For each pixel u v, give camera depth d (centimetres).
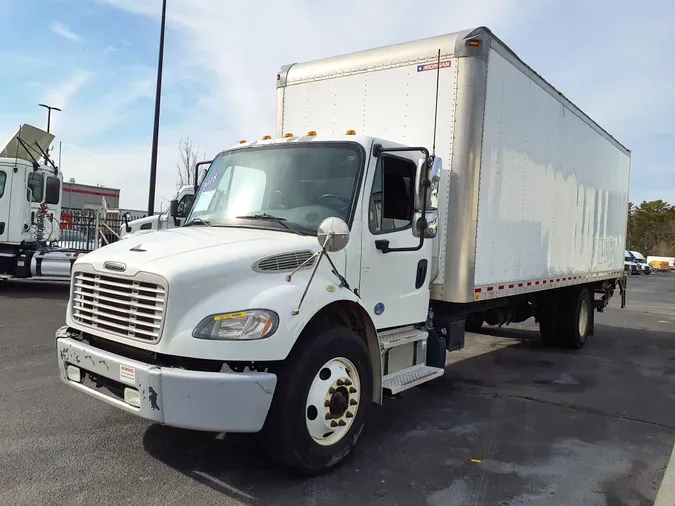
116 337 378
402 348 520
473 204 557
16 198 1296
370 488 386
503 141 619
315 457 389
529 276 719
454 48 554
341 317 446
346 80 626
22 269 1313
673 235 8531
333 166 464
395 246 488
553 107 762
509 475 419
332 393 398
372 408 583
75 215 1561
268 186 481
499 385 704
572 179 857
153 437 459
